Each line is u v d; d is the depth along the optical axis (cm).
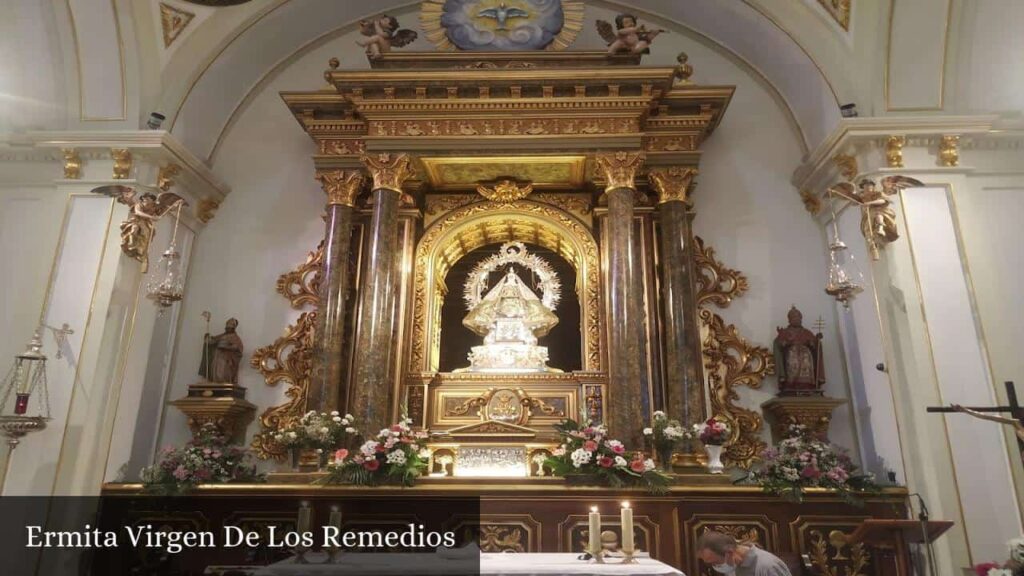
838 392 831
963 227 757
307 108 877
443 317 987
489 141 818
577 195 921
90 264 785
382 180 815
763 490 678
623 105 814
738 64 978
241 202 940
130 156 816
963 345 719
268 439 830
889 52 801
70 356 753
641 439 717
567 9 895
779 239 892
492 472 765
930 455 684
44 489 711
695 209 909
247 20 916
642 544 664
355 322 853
